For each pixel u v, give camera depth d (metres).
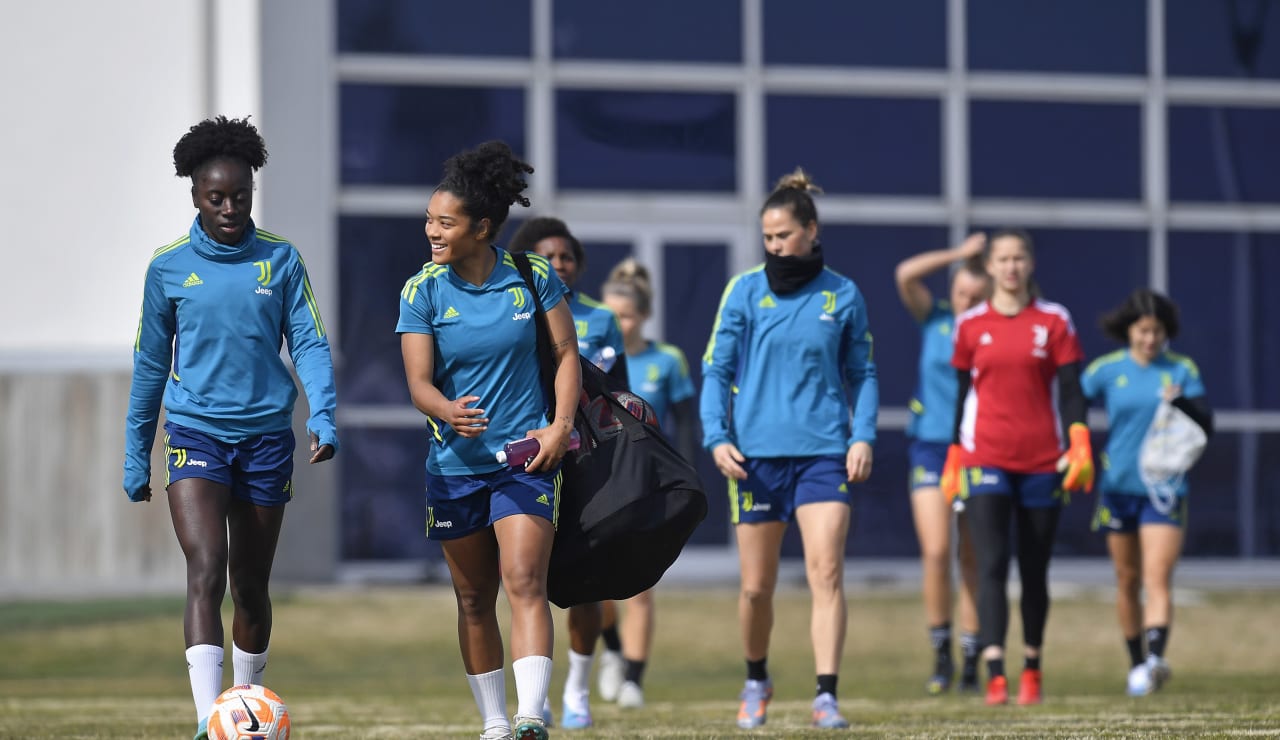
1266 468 56.50
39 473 51.34
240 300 17.42
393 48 53.72
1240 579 55.31
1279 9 57.25
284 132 52.72
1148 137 56.69
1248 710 23.81
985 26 56.25
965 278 33.97
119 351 52.41
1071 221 56.28
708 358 23.44
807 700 30.33
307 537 51.78
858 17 55.72
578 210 54.56
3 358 51.84
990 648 27.92
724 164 55.34
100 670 38.25
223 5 52.59
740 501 23.22
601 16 54.81
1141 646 33.16
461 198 16.75
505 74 54.19
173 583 51.16
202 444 17.38
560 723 25.61
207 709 16.55
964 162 55.94
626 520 17.12
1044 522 28.30
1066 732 19.97
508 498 16.94
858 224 55.53
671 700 31.44
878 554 54.66
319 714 26.66
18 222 52.81
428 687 35.09
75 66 52.84
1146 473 32.41
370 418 53.06
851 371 23.28
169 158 52.78
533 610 16.70
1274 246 57.09
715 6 55.22
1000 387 28.14
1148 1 56.72
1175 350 56.50
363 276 53.31
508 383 17.12
